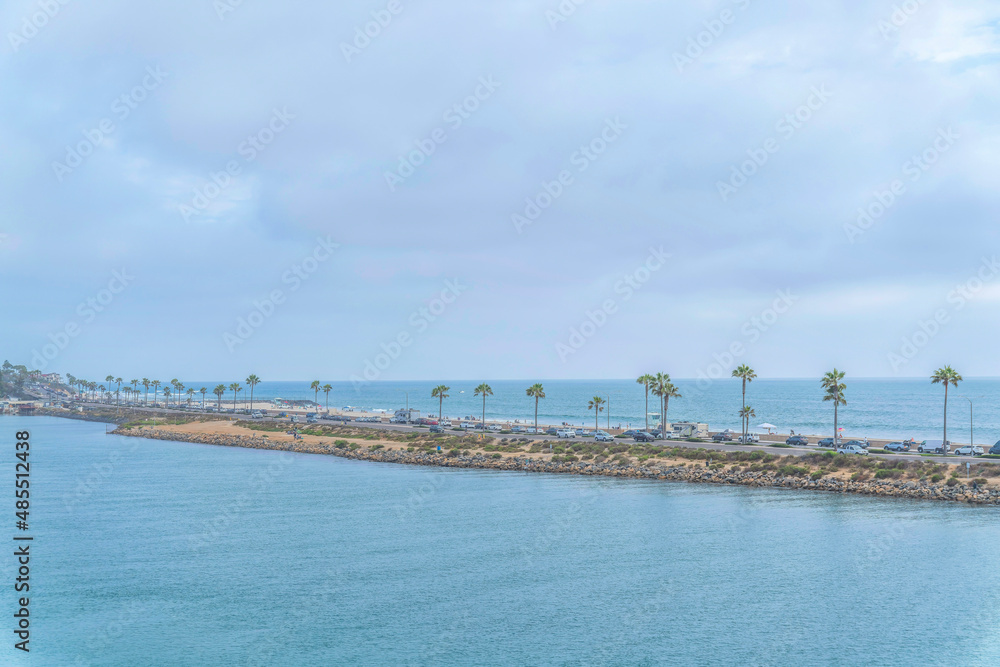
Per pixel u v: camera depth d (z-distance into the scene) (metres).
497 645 45.59
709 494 97.31
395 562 64.00
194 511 88.50
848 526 76.25
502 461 130.12
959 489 91.12
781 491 99.06
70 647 45.59
